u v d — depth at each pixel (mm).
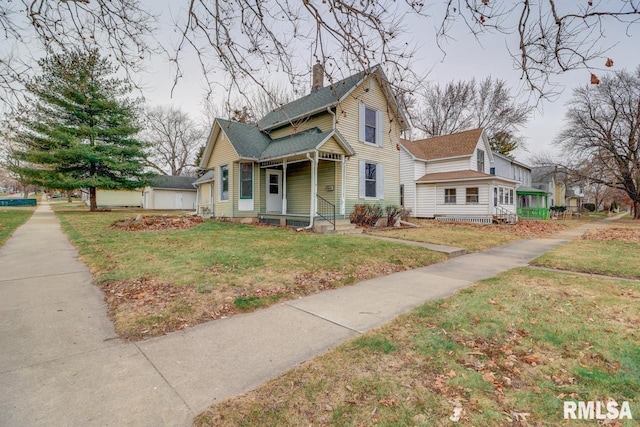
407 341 3234
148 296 4473
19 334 3377
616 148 26344
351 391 2402
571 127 27375
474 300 4520
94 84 6125
